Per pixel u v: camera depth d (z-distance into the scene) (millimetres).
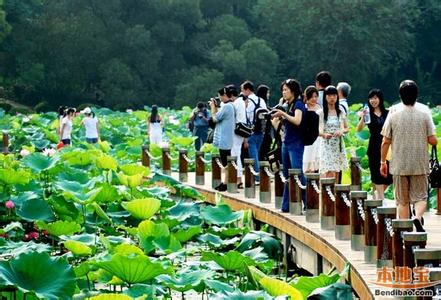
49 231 14078
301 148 15328
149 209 14922
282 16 69688
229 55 65500
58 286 9266
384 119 14203
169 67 68750
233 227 16094
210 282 9977
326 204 13898
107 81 64688
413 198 11641
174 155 27531
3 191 17266
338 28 67750
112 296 8758
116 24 66875
